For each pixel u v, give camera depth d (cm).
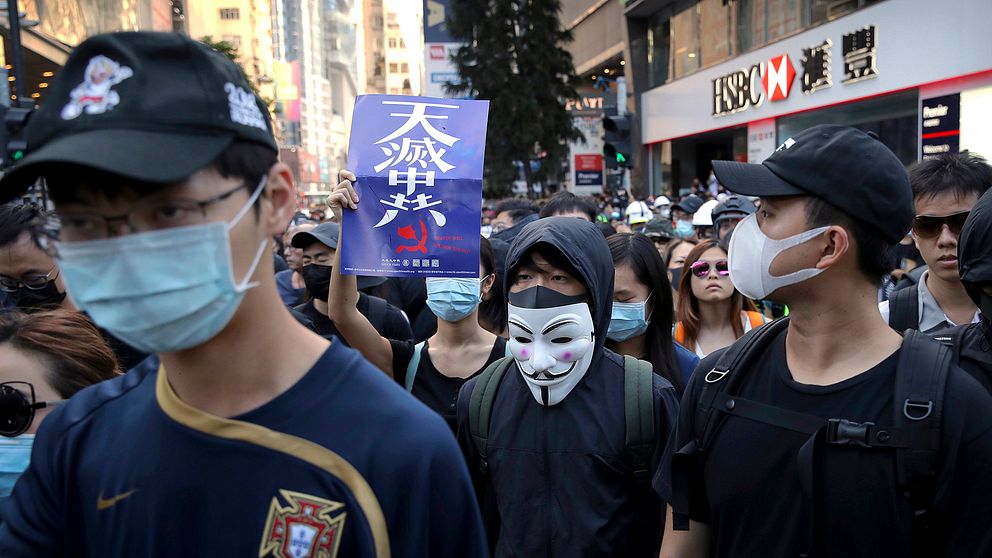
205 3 8900
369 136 261
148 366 135
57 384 197
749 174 164
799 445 156
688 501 176
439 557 121
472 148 257
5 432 192
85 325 216
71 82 105
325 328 437
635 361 239
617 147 1087
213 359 117
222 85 108
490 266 377
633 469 223
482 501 245
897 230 157
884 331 161
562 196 549
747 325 391
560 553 217
